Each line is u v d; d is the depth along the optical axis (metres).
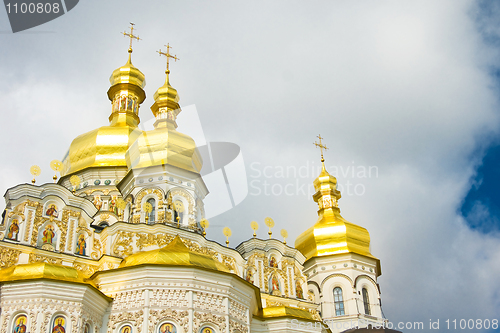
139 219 46.69
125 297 37.38
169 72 65.50
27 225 39.84
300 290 48.97
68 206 42.09
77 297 35.38
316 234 60.16
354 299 55.44
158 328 36.12
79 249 41.44
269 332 43.38
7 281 34.56
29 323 33.72
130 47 69.06
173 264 37.81
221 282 39.00
